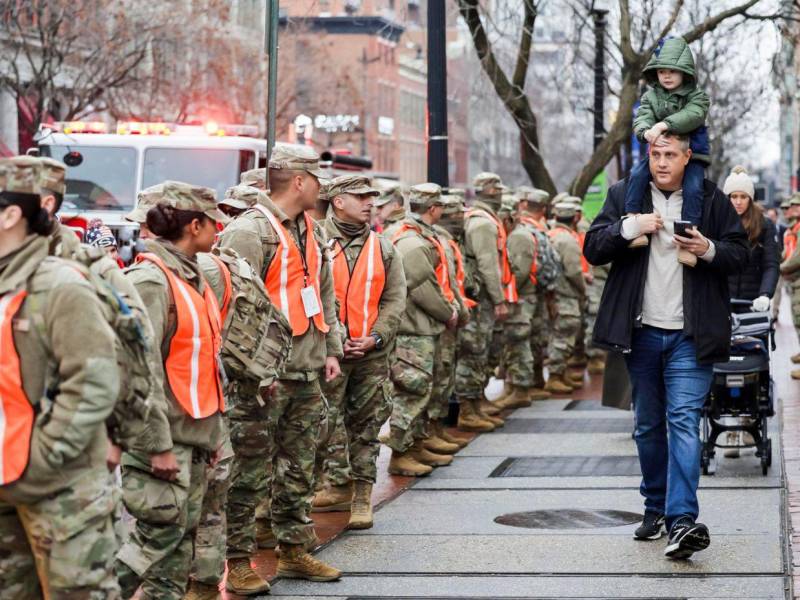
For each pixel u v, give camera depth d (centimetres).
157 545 594
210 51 3238
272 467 758
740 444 1088
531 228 1523
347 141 4553
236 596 727
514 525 886
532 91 5694
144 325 524
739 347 1016
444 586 738
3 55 2612
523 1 1978
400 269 915
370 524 885
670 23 1916
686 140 783
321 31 4400
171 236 608
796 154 4938
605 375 1099
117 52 2781
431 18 1336
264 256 749
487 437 1273
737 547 802
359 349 875
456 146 7131
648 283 793
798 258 1508
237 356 675
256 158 1628
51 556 477
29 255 476
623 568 765
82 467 481
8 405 470
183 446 597
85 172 1600
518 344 1480
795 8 1984
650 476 830
